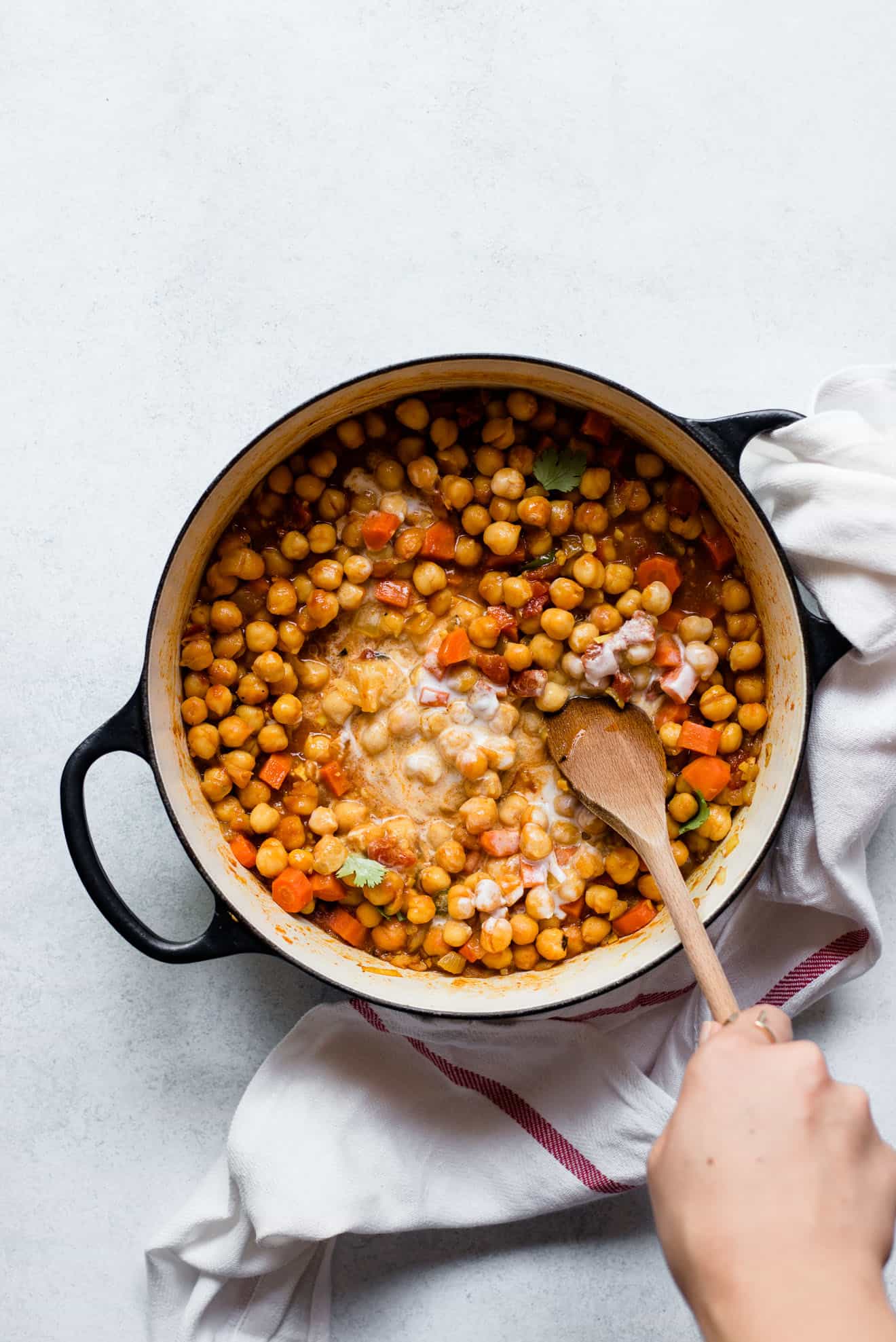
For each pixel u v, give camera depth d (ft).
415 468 2.67
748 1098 2.00
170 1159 2.77
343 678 2.70
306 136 2.76
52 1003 2.79
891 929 2.76
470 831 2.67
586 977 2.61
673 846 2.66
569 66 2.76
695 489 2.65
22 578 2.77
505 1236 2.78
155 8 2.77
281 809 2.68
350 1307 2.77
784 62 2.77
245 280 2.75
